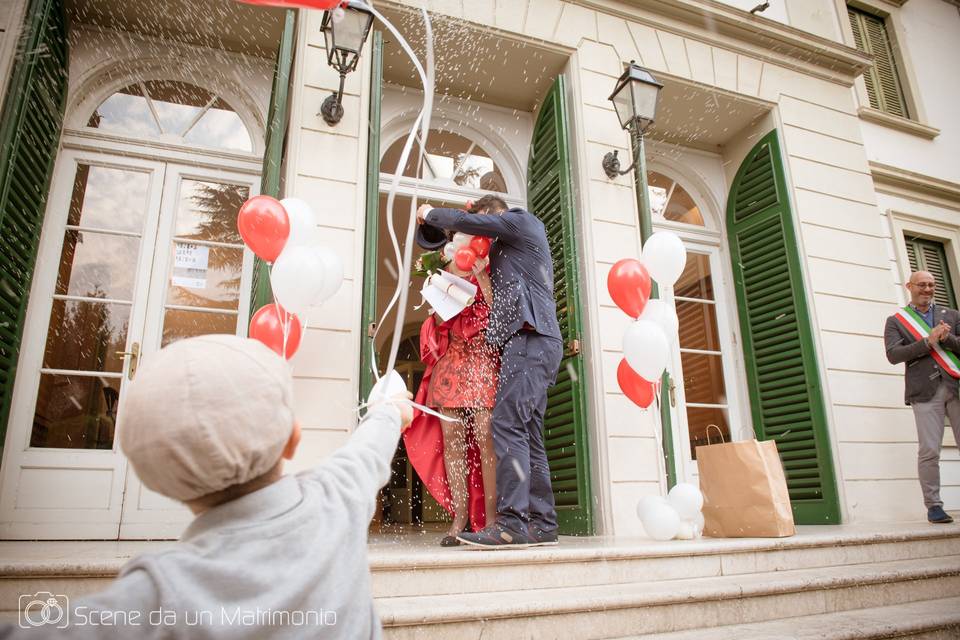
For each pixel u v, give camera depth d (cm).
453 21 392
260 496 71
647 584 217
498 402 247
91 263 354
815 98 521
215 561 64
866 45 643
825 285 471
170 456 63
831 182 502
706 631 191
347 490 80
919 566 255
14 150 301
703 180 536
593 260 396
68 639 55
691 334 502
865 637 187
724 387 498
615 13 456
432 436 278
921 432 392
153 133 380
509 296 254
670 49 469
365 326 317
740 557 245
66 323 343
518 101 466
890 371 475
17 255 311
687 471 452
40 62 325
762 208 502
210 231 378
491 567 205
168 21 373
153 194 370
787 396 466
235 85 397
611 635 184
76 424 330
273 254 242
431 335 280
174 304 361
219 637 60
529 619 177
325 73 363
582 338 389
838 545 268
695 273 520
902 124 606
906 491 451
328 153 350
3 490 305
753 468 297
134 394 66
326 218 339
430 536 373
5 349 304
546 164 435
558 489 394
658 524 285
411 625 166
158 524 320
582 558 216
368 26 320
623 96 403
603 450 366
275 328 245
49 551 246
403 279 102
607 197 413
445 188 440
